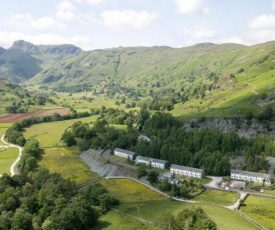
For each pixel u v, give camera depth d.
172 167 198.62
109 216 132.38
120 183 185.88
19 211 124.06
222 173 193.25
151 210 137.25
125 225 122.81
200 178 187.38
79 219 121.88
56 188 148.38
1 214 124.69
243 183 175.38
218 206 145.75
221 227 109.88
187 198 161.25
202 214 107.38
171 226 106.69
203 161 198.25
